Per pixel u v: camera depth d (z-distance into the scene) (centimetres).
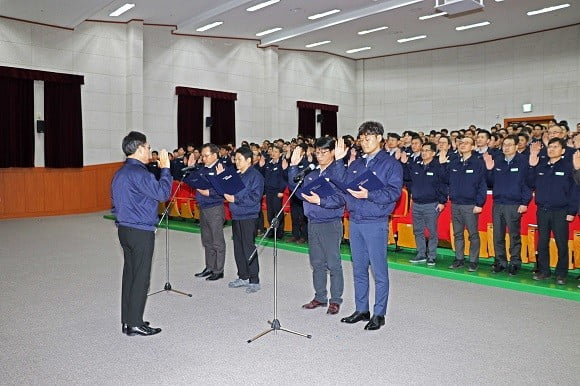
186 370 327
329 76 1720
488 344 370
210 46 1498
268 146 995
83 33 1294
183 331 403
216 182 483
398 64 1703
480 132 639
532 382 307
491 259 629
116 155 1353
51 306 472
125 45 1350
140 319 394
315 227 450
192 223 1032
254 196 526
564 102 1378
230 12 1241
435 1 1099
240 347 368
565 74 1375
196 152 891
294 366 333
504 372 321
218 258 575
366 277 423
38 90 1239
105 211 1334
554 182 518
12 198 1209
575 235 543
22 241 858
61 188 1276
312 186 405
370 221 402
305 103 1661
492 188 604
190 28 1384
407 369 327
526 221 590
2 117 1177
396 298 494
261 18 1305
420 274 596
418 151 690
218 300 493
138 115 1344
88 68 1303
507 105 1485
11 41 1188
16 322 425
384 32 1411
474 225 579
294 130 1661
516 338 383
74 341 380
